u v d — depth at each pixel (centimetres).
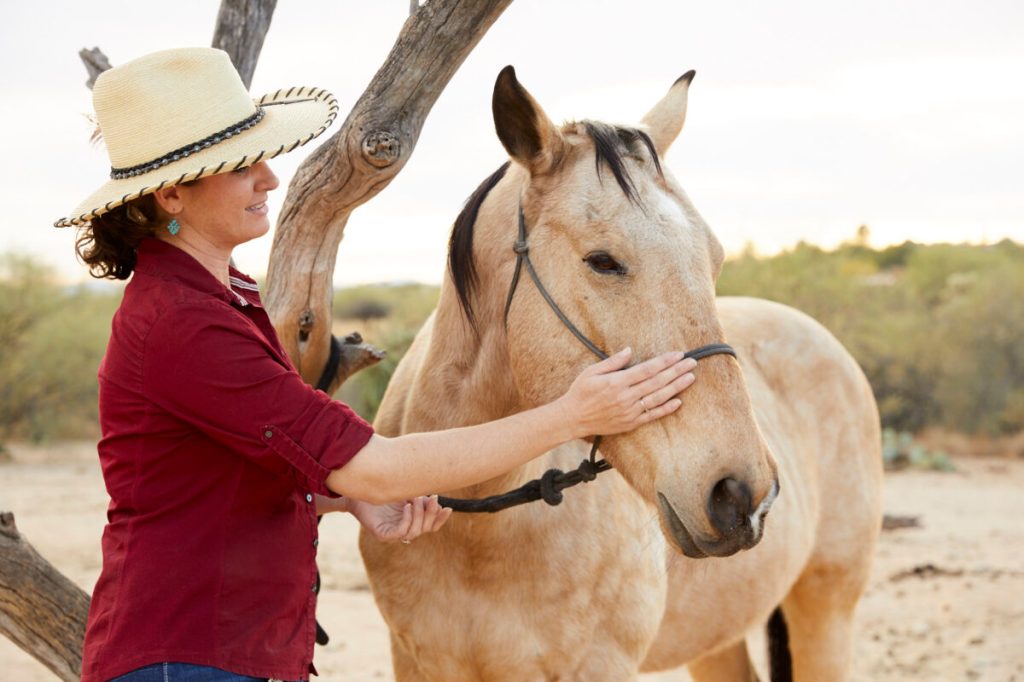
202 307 189
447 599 270
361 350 327
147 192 189
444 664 274
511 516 259
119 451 196
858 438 420
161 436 191
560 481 240
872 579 841
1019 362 2064
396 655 293
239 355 188
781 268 2412
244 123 201
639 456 214
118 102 198
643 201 217
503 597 266
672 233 214
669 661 343
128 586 191
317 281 300
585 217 220
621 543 280
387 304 3447
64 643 274
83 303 2333
